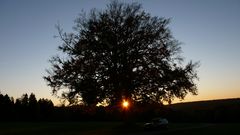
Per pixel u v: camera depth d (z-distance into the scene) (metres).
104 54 42.78
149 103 44.12
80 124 65.56
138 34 42.94
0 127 58.94
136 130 44.94
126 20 43.00
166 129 50.31
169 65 43.34
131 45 42.44
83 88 42.09
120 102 44.69
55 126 58.38
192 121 95.25
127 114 47.44
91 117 99.62
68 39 43.25
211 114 95.44
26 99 117.06
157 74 42.66
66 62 42.88
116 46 42.19
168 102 44.16
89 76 42.47
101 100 43.34
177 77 42.81
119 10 44.09
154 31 43.47
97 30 42.50
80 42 42.56
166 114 93.19
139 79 42.78
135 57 42.50
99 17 43.94
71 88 42.75
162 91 43.19
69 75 42.69
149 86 43.28
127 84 43.22
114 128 47.38
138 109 46.62
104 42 41.94
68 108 45.69
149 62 42.91
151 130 47.44
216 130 44.75
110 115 95.56
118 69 42.91
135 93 44.25
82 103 43.81
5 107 113.38
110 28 42.94
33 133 42.22
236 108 95.12
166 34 43.81
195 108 110.75
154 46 43.31
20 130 49.16
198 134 37.97
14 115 113.88
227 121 93.44
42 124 69.81
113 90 43.16
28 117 114.81
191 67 43.94
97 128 50.50
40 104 116.06
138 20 43.38
